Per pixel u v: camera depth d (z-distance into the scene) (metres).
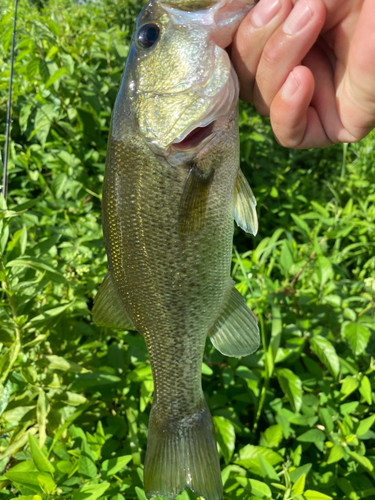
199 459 0.24
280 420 0.30
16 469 0.23
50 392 0.28
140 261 0.22
